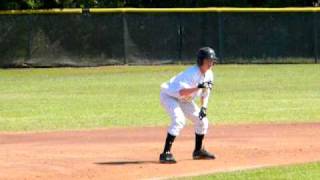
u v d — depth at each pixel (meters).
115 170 21.56
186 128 31.27
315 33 68.75
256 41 68.31
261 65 67.75
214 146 26.23
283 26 68.50
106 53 67.12
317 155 24.03
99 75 61.41
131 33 67.19
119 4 75.69
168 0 75.19
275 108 39.25
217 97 45.00
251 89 49.94
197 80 22.00
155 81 56.53
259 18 68.25
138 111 38.53
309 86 51.56
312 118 34.94
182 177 20.16
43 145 26.95
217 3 74.62
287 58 68.69
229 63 68.00
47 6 71.25
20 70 65.19
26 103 42.72
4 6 69.44
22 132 30.89
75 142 27.72
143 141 27.86
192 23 67.62
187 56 67.69
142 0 75.69
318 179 19.64
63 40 66.56
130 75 61.00
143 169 21.70
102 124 33.44
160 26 67.31
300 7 72.81
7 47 65.88
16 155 24.58
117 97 45.69
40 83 56.03
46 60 66.44
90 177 20.61
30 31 66.06
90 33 66.81
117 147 26.34
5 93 49.06
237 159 23.33
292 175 20.16
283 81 55.31
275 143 26.89
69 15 66.56
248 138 28.33
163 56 67.56
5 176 20.83
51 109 39.59
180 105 22.80
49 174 21.08
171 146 23.83
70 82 56.47
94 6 74.38
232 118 35.09
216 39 67.81
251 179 19.64
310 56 68.94
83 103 42.50
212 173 20.70
